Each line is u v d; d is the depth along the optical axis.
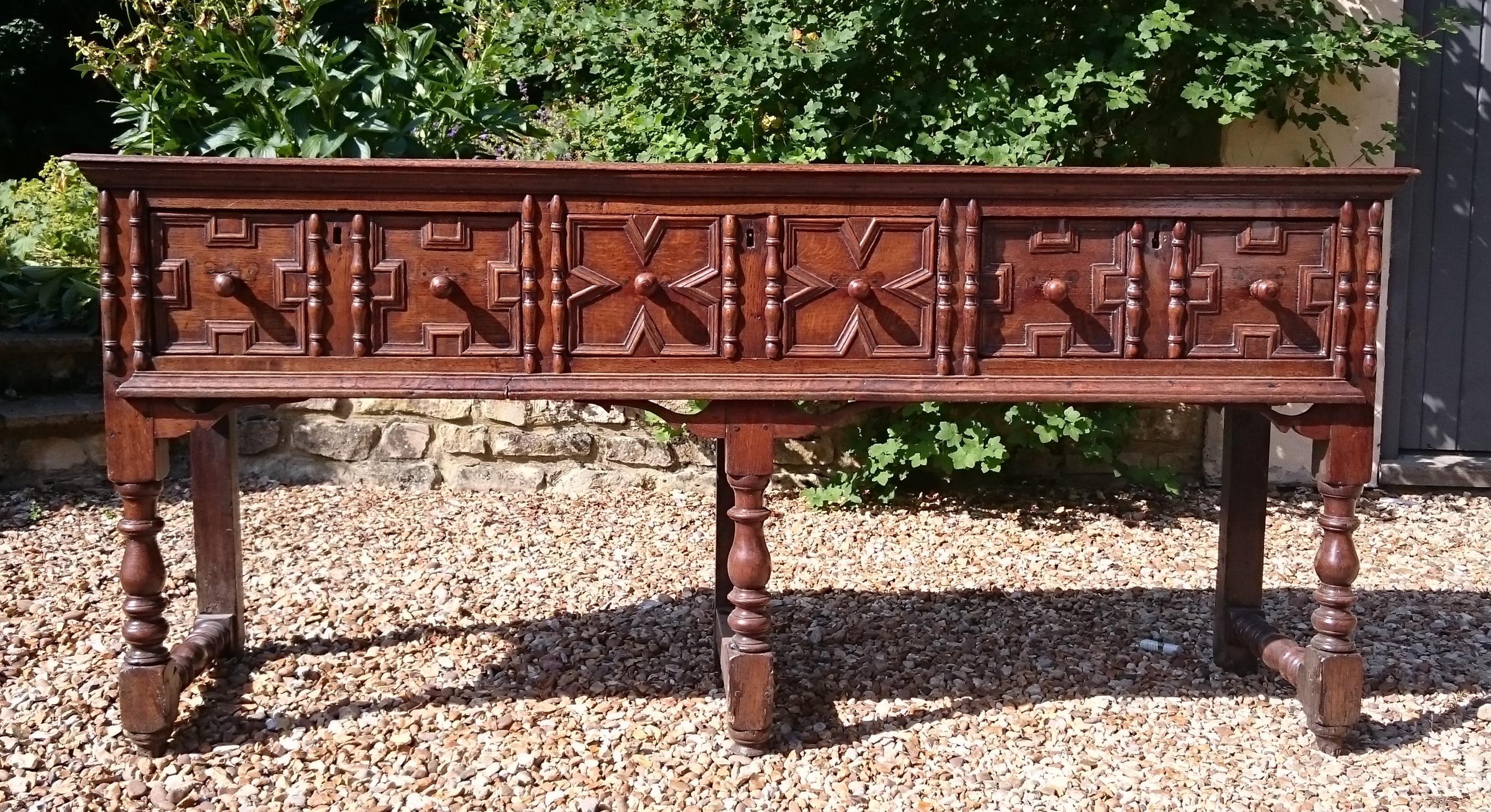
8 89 7.36
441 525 4.01
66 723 2.45
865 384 2.28
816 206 2.26
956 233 2.28
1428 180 4.57
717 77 3.78
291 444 4.45
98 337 4.61
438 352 2.25
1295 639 3.07
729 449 2.31
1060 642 3.04
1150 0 3.96
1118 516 4.21
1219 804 2.23
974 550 3.85
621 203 2.24
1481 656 2.97
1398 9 4.34
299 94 2.72
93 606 3.15
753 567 2.33
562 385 2.24
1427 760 2.41
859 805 2.21
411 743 2.41
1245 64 3.79
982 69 4.08
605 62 4.12
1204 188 2.28
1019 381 2.30
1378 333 4.55
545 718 2.53
